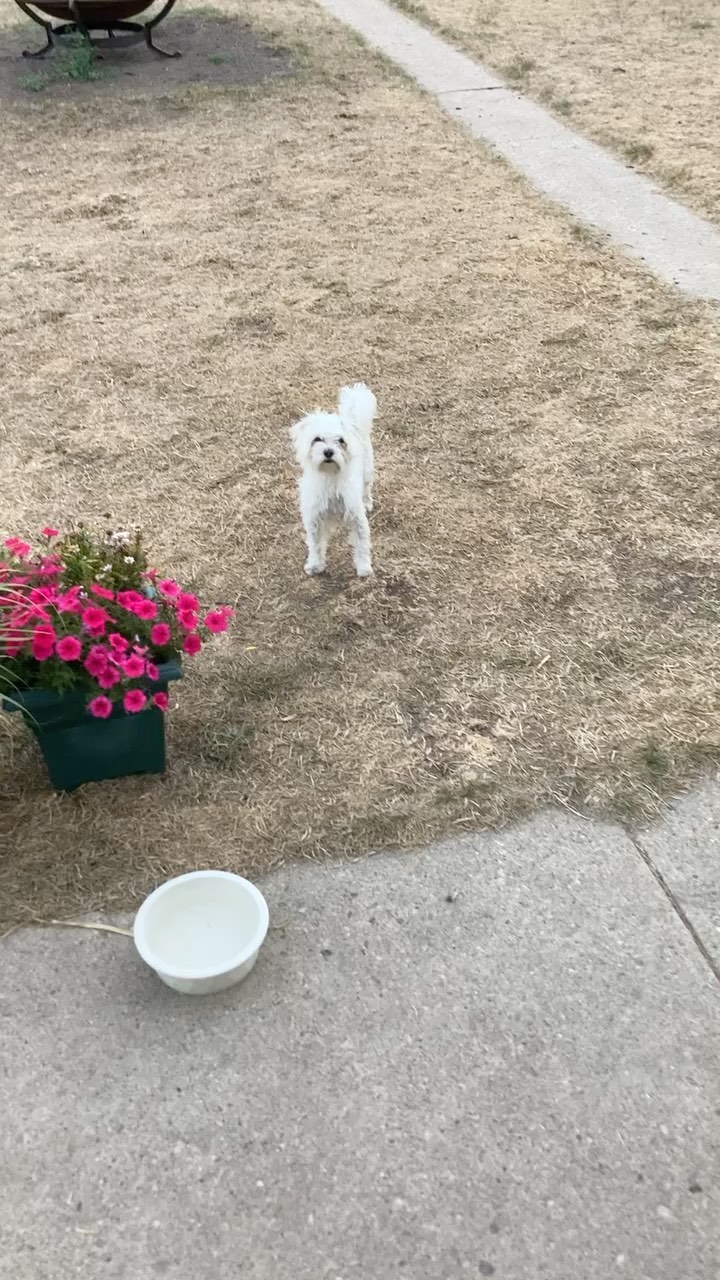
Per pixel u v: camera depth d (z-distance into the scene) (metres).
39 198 7.25
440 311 5.59
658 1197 1.92
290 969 2.36
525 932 2.43
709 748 2.92
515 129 8.36
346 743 2.97
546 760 2.91
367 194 7.14
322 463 3.31
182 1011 2.27
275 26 11.32
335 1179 1.95
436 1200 1.92
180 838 2.68
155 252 6.39
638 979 2.32
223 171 7.62
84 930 2.46
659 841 2.66
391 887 2.55
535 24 11.42
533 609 3.50
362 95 9.23
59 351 5.31
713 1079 2.12
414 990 2.30
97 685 2.53
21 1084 2.13
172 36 10.94
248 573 3.73
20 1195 1.94
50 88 9.53
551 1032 2.21
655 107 8.69
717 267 6.01
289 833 2.69
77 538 2.96
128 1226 1.89
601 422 4.60
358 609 3.53
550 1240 1.86
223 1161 1.99
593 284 5.82
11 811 2.77
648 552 3.77
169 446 4.53
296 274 6.05
